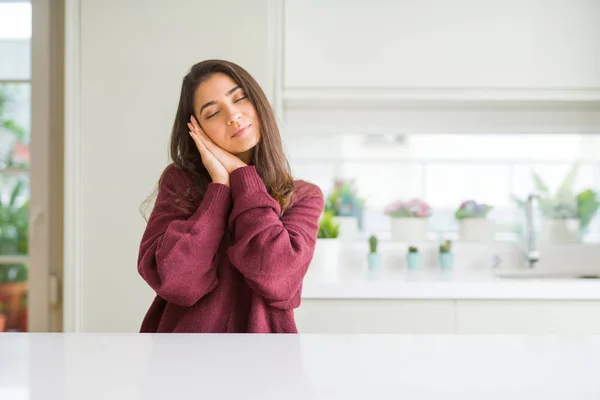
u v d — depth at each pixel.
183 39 2.25
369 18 2.34
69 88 2.23
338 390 0.50
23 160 2.51
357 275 2.37
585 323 2.10
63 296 2.25
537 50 2.33
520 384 0.52
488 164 2.69
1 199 2.50
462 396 0.48
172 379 0.53
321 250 2.31
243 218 1.17
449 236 2.69
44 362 0.61
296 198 1.31
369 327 2.11
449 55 2.34
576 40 2.33
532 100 2.39
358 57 2.34
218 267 1.23
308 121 2.61
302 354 0.65
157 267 1.15
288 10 2.34
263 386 0.51
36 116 2.47
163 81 2.25
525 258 2.59
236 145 1.23
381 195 2.69
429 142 2.69
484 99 2.36
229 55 2.25
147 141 2.24
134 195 2.24
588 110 2.60
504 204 2.69
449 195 2.69
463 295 2.10
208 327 1.18
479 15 2.34
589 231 2.67
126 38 2.25
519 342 0.73
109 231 2.23
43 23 2.47
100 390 0.50
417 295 2.10
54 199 2.49
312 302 2.12
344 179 2.70
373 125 2.62
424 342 0.73
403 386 0.51
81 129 2.24
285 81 2.34
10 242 2.51
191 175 1.32
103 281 2.23
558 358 0.63
